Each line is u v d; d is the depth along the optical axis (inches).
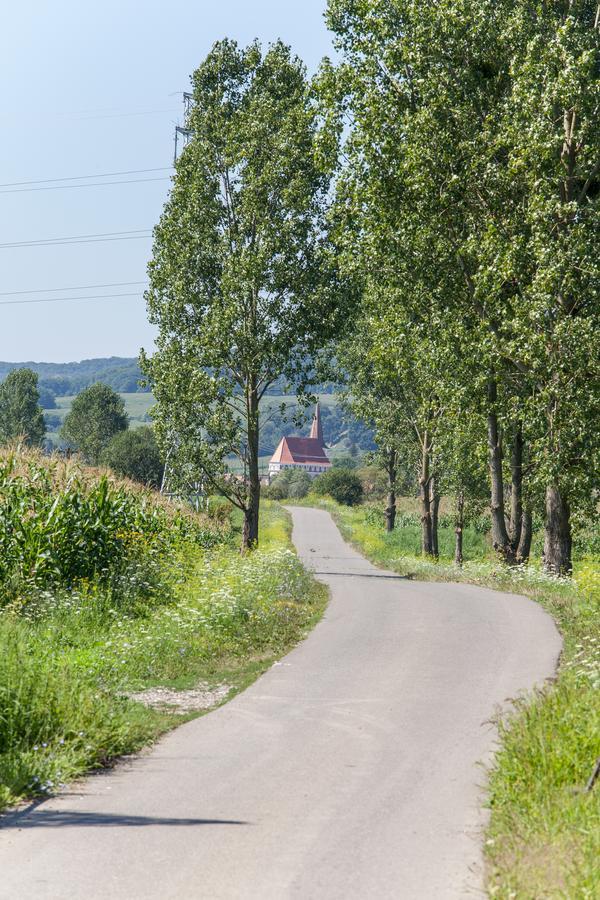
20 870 469.4
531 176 2076.8
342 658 1141.1
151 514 1950.1
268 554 2162.9
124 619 1312.7
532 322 2082.9
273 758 700.0
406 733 774.5
